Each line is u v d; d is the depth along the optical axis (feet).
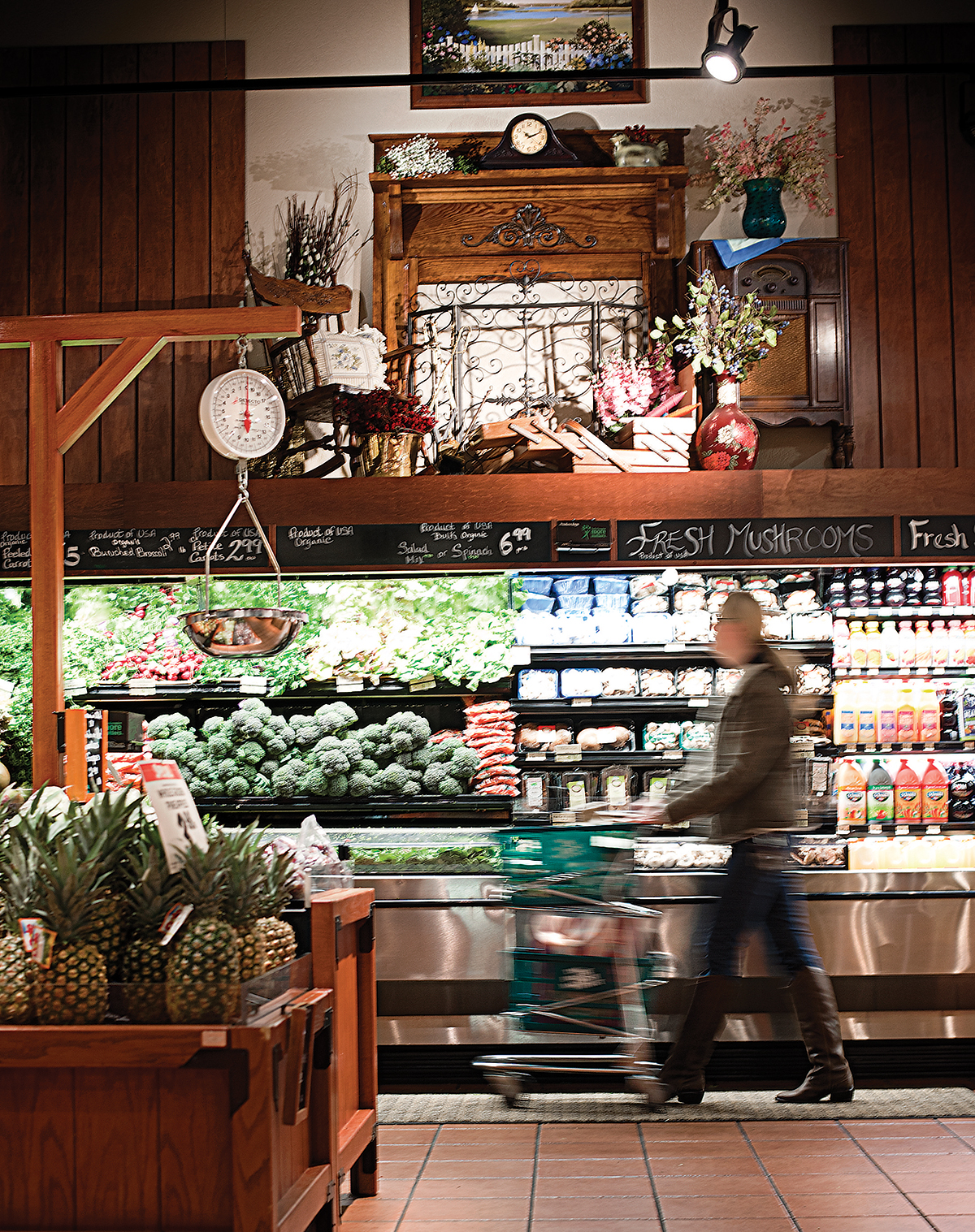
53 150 19.22
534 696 17.29
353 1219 10.48
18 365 18.84
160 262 19.08
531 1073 14.44
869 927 15.35
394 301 18.83
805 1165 11.68
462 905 15.05
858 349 18.84
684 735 17.33
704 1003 13.57
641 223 18.92
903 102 19.29
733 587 17.87
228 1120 8.16
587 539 16.29
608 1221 10.31
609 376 17.51
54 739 11.97
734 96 19.43
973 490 16.43
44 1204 8.30
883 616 17.49
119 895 8.71
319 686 17.12
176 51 19.53
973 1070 15.23
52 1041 8.15
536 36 19.62
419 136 19.16
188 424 18.69
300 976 9.61
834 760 16.92
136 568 16.42
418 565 16.37
